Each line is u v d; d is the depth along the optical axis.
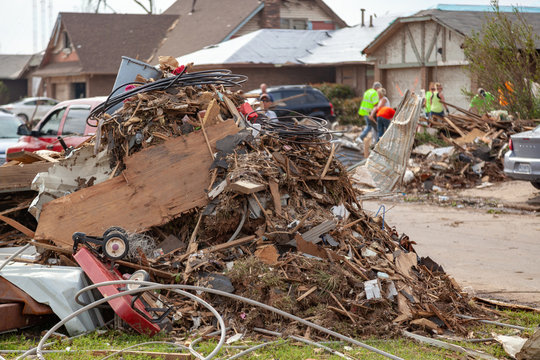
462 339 5.92
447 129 18.00
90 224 7.05
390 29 29.16
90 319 6.04
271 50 36.00
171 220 7.07
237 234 6.88
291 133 7.91
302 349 5.50
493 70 19.34
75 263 6.78
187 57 35.97
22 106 38.41
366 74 35.56
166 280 6.53
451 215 12.95
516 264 9.03
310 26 43.91
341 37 37.81
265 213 6.82
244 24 41.38
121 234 6.32
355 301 6.14
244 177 6.89
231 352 5.44
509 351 5.54
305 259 6.45
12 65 56.47
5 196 8.95
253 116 8.48
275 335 5.82
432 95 22.30
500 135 17.20
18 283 6.08
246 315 6.00
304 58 36.03
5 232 8.91
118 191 7.14
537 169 13.44
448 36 27.27
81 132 12.17
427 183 15.73
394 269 6.83
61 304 5.99
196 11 45.16
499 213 13.04
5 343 5.73
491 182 15.91
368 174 12.45
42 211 7.09
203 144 7.31
